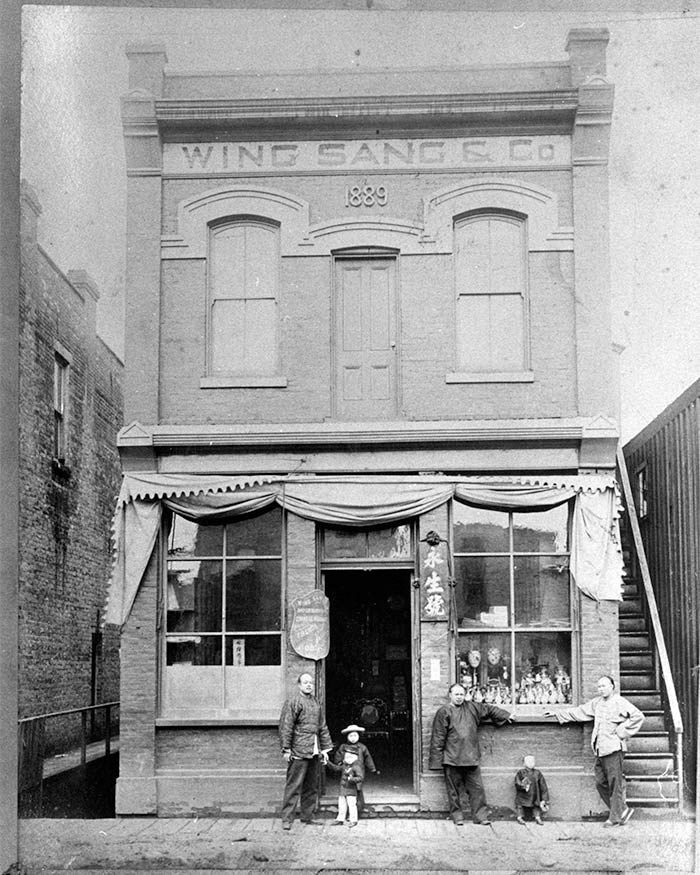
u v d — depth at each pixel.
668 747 11.68
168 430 11.90
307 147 12.41
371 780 12.45
